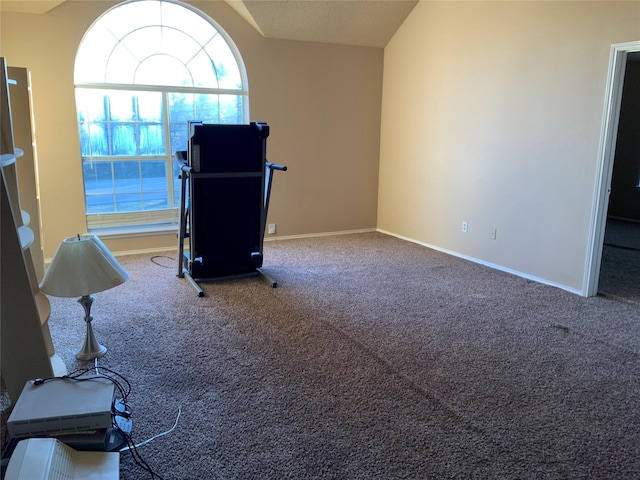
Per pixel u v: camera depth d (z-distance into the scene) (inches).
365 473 73.4
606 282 169.6
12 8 169.8
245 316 136.8
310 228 242.7
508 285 165.8
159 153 210.1
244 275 173.6
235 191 157.5
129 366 106.7
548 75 159.5
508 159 177.5
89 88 192.1
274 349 116.0
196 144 146.3
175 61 205.2
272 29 209.8
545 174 164.2
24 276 84.2
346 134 241.1
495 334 125.0
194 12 204.1
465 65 192.1
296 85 224.1
